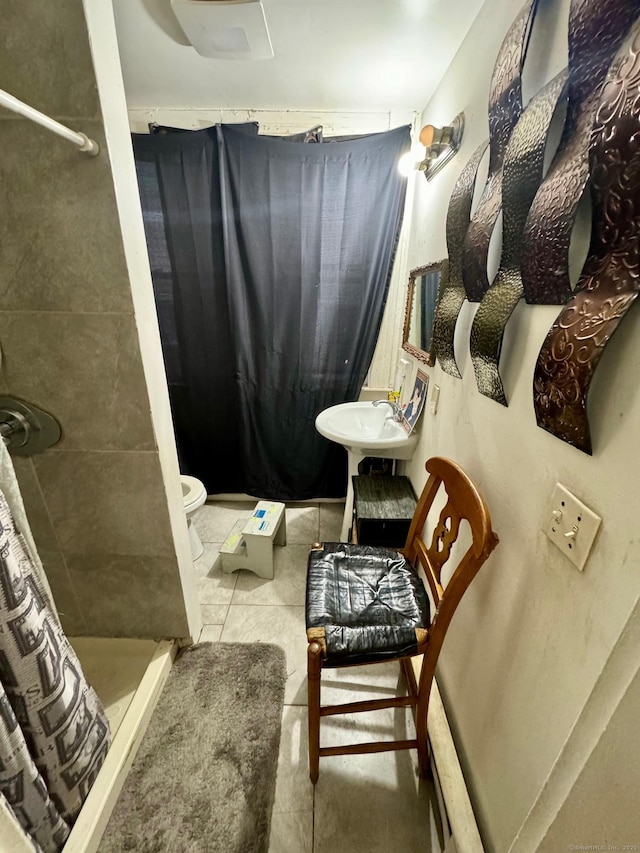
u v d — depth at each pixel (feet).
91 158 2.75
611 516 1.78
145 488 3.81
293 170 5.93
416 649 3.05
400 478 6.21
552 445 2.27
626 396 1.71
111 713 3.85
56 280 3.07
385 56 4.59
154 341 3.61
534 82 2.59
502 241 2.77
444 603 2.89
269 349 6.96
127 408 3.49
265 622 5.22
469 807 2.96
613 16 1.70
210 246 6.36
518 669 2.57
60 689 2.77
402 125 6.03
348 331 6.86
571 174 1.97
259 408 7.39
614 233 1.70
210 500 8.25
